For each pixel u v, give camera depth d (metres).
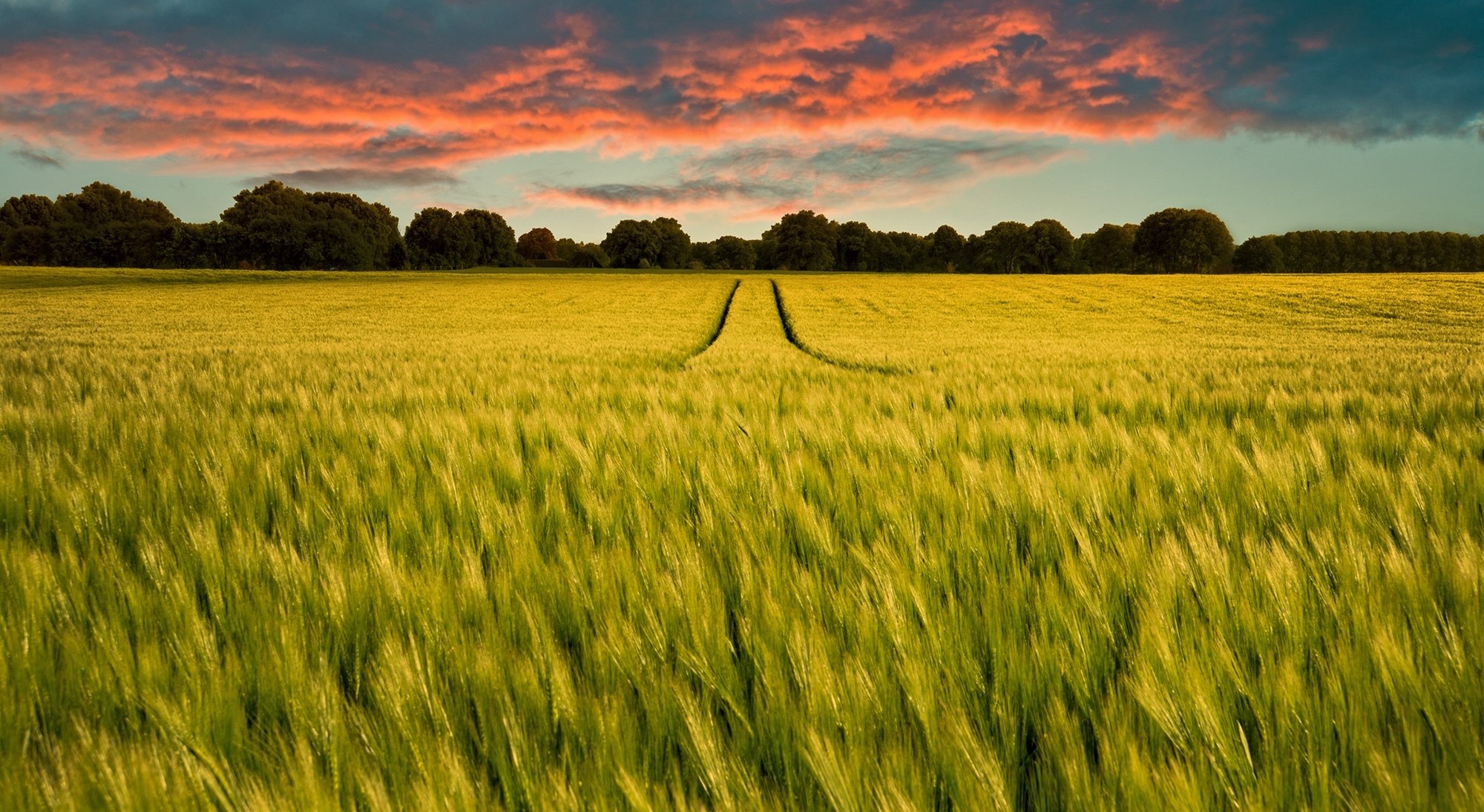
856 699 1.22
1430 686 1.21
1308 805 1.08
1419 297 35.16
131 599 1.56
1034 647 1.37
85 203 94.75
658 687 1.29
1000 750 1.21
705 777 1.12
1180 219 89.38
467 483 2.59
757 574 1.74
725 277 66.88
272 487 2.55
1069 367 9.55
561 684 1.24
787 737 1.20
